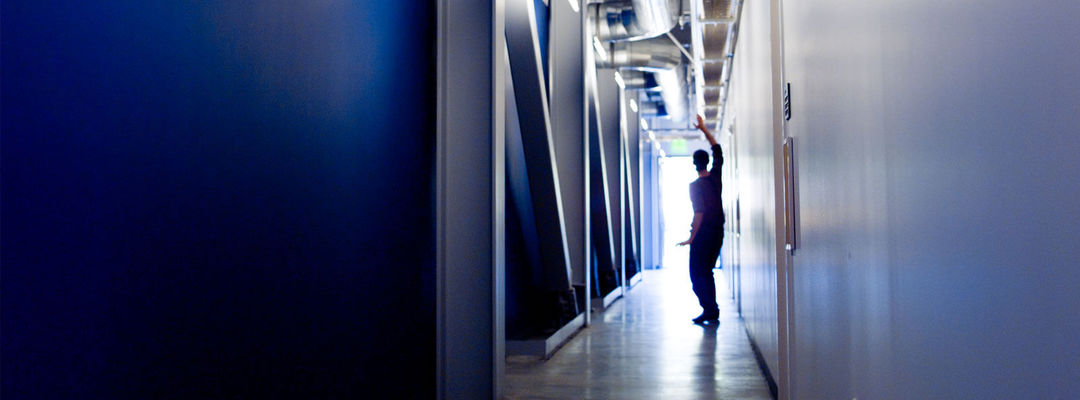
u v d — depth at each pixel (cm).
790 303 330
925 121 132
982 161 107
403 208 338
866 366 183
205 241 191
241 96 206
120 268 161
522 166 643
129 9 164
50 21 143
